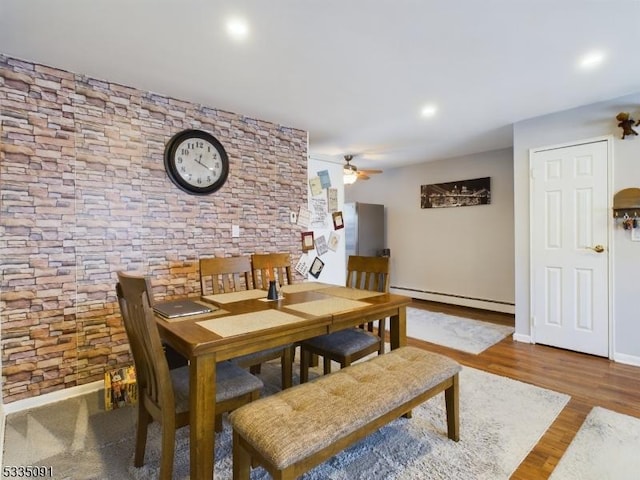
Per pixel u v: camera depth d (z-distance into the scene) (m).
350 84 2.75
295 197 3.93
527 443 1.91
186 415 1.55
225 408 1.64
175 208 2.99
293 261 3.92
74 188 2.50
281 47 2.19
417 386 1.65
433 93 2.94
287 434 1.25
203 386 1.46
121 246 2.71
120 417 2.20
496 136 4.28
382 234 6.39
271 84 2.73
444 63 2.41
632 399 2.41
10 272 2.26
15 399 2.28
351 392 1.54
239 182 3.43
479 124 3.78
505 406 2.31
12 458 1.79
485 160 5.15
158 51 2.22
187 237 3.06
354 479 1.64
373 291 2.64
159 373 1.46
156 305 2.11
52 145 2.41
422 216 5.98
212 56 2.29
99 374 2.60
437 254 5.77
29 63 2.33
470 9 1.82
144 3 1.75
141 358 1.68
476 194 5.25
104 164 2.63
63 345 2.46
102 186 2.62
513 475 1.66
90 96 2.56
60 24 1.92
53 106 2.42
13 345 2.28
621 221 3.07
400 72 2.54
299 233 3.97
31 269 2.33
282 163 3.80
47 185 2.39
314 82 2.70
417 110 3.35
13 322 2.28
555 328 3.47
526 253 3.65
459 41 2.13
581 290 3.31
